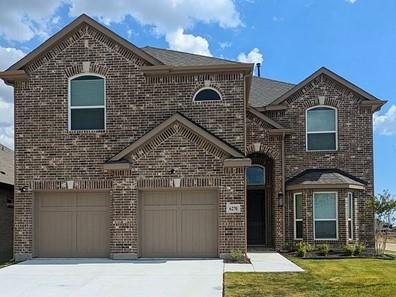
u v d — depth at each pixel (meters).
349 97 20.56
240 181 15.60
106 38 16.92
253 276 12.52
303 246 18.06
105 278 12.30
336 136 20.48
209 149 15.77
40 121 16.77
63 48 16.97
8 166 23.36
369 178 20.22
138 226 15.91
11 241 21.00
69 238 16.48
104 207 16.45
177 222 16.05
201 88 16.70
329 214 19.33
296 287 11.09
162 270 13.45
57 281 11.96
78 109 16.78
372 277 12.57
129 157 15.97
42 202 16.67
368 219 19.92
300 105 20.73
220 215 15.62
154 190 16.11
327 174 19.77
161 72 16.61
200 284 11.41
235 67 16.52
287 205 20.05
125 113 16.67
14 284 11.65
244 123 16.48
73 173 16.50
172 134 15.91
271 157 20.25
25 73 16.77
